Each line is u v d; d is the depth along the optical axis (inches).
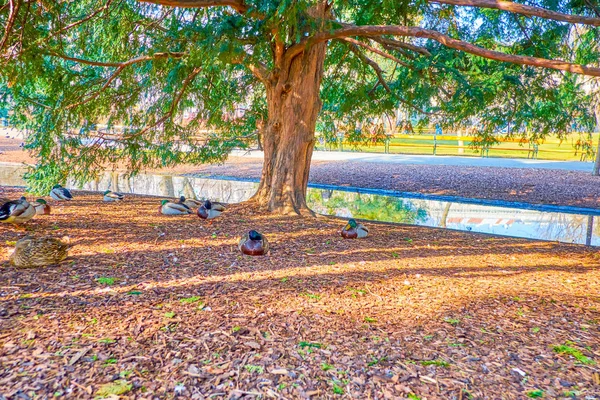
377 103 449.7
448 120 447.5
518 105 353.1
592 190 583.5
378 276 202.2
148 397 99.1
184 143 488.4
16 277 173.6
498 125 389.1
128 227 289.9
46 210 321.7
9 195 432.1
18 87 295.6
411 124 494.3
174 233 277.9
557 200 548.4
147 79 377.4
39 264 188.9
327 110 509.7
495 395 106.7
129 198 444.1
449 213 493.4
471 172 716.7
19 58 259.3
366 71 443.8
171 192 591.8
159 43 315.9
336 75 451.2
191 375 108.7
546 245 303.1
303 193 362.6
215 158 538.0
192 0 232.2
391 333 139.1
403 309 161.2
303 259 228.8
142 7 336.8
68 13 335.6
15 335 123.3
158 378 106.7
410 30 235.8
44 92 394.9
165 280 181.2
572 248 295.6
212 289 172.6
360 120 486.9
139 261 208.8
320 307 158.6
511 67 323.9
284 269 207.5
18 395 96.6
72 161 404.8
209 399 99.7
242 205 370.6
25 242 186.9
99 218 318.3
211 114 440.5
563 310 165.5
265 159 367.6
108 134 406.3
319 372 113.3
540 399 105.2
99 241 245.9
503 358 125.3
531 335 141.6
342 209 505.4
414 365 119.1
